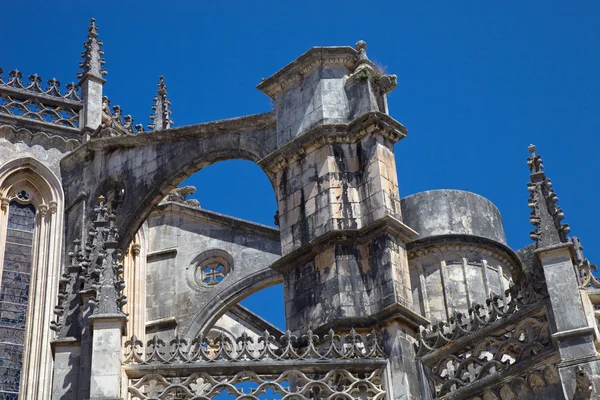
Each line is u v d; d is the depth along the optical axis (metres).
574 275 24.36
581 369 23.22
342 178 30.80
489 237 37.03
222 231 43.59
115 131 44.88
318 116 32.00
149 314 42.91
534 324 24.97
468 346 26.36
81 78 45.84
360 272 29.33
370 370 27.17
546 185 25.70
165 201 45.03
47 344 39.06
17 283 40.47
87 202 39.97
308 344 27.38
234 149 35.25
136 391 25.05
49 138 43.19
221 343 26.19
